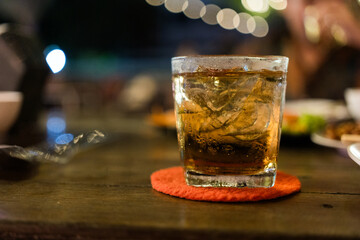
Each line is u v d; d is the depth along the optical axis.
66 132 0.55
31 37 0.51
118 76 2.53
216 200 0.25
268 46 1.48
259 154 0.27
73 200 0.26
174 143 0.58
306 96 1.27
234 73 0.26
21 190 0.29
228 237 0.21
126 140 0.62
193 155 0.28
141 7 2.98
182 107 0.28
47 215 0.23
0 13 2.50
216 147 0.27
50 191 0.28
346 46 1.17
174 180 0.30
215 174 0.27
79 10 2.92
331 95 1.28
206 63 0.26
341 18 1.03
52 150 0.40
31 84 0.47
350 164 0.40
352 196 0.27
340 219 0.22
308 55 1.26
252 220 0.22
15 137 0.43
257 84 0.26
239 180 0.27
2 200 0.26
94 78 2.51
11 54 0.48
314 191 0.28
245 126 0.26
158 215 0.23
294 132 0.53
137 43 3.12
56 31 2.88
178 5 1.92
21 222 0.22
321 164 0.40
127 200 0.26
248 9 1.55
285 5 1.23
